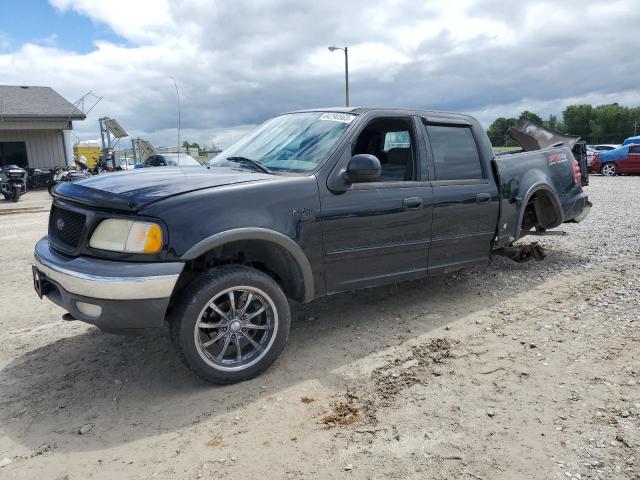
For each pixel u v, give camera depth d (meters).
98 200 3.13
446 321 4.38
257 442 2.70
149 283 2.92
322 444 2.66
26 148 23.42
